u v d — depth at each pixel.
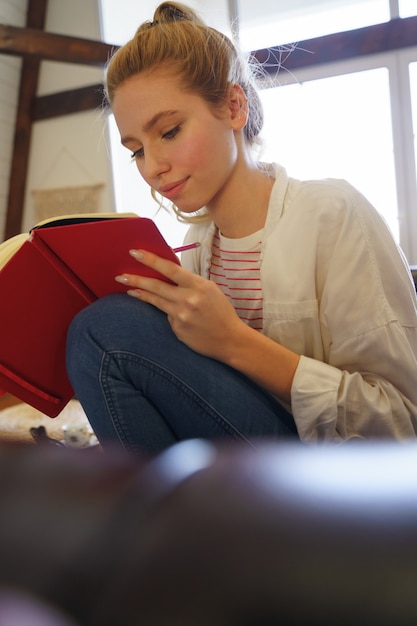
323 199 1.06
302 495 0.11
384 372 1.04
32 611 0.09
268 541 0.11
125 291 0.96
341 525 0.11
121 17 4.70
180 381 0.93
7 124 5.20
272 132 4.13
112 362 0.91
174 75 0.97
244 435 0.95
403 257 1.11
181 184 1.02
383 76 3.85
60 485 0.12
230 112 1.04
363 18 3.93
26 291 0.93
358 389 0.97
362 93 3.91
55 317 0.99
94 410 0.95
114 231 0.85
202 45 0.99
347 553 0.10
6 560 0.11
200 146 1.00
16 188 5.24
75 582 0.10
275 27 4.18
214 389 0.94
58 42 4.23
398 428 1.02
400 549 0.10
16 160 5.23
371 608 0.10
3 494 0.12
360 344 1.03
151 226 0.85
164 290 0.90
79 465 0.13
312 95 4.03
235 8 4.23
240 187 1.11
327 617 0.10
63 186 5.10
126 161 4.83
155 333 0.92
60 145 5.09
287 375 0.96
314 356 1.10
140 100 0.98
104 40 4.82
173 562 0.11
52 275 0.94
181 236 4.65
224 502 0.11
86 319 0.92
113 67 1.02
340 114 3.97
